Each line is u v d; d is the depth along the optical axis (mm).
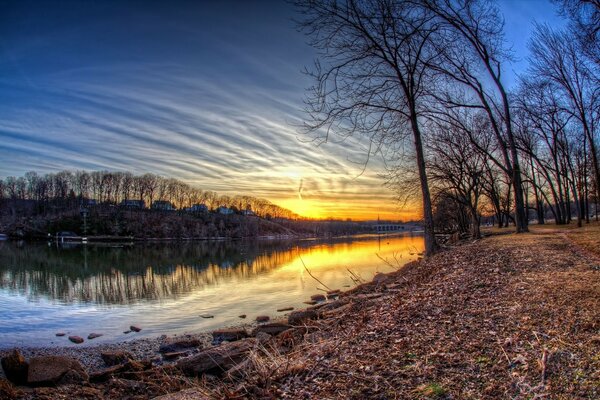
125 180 160750
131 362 9969
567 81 33469
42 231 129625
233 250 80500
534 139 45656
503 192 57719
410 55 19391
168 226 144750
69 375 9258
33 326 17984
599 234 19797
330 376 5273
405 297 9570
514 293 8125
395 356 5625
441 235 61031
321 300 21281
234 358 8750
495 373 4766
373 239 116562
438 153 35750
